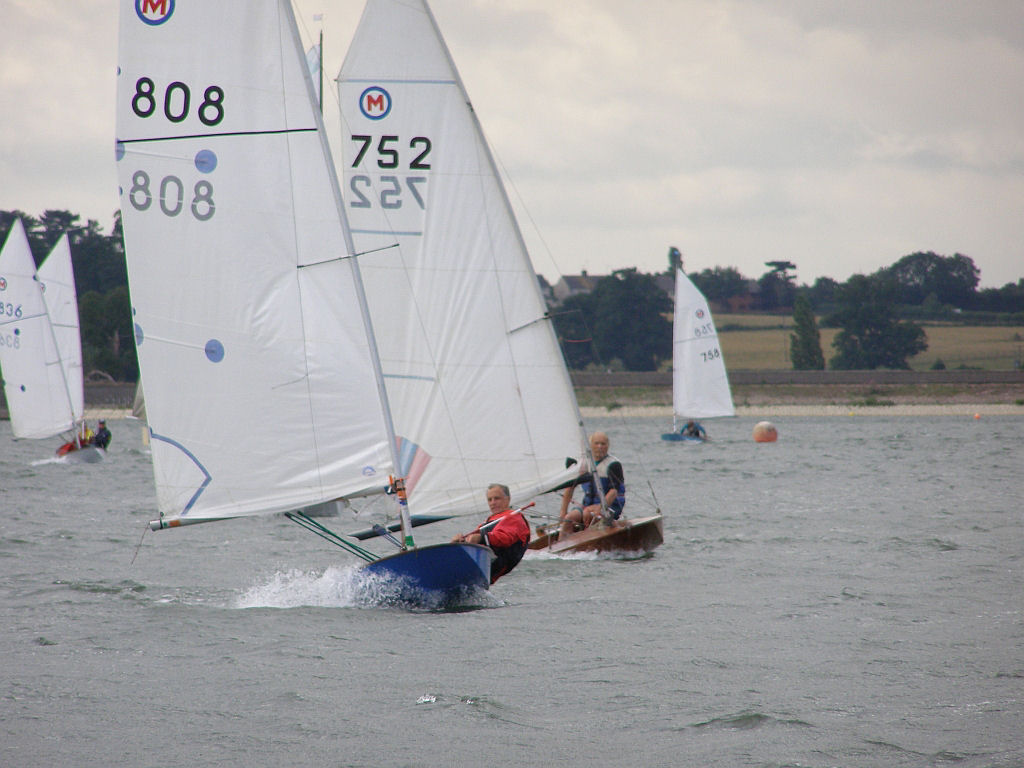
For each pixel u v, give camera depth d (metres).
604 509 57.50
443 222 53.09
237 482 40.53
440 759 25.84
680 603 44.50
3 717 28.97
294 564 55.78
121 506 86.06
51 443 177.88
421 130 53.00
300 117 39.97
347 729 27.98
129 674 33.16
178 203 40.28
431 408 53.00
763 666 34.22
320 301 40.12
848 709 29.56
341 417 40.22
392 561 42.56
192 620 40.72
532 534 59.34
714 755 26.00
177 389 40.56
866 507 82.75
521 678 32.75
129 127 40.25
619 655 35.59
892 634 38.84
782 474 116.06
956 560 56.34
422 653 35.69
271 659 34.88
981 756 25.70
